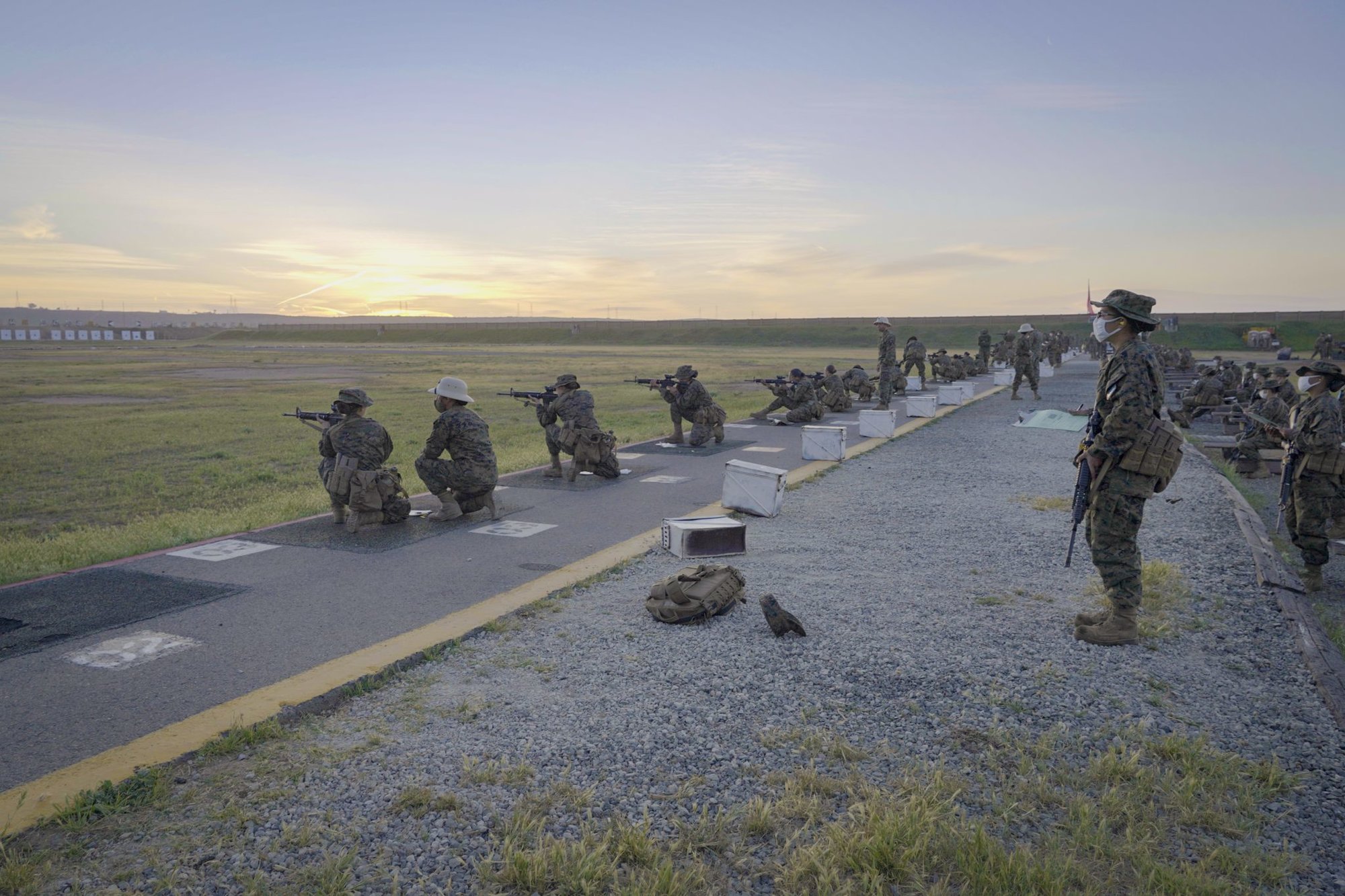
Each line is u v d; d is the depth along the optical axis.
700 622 5.82
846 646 5.32
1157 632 5.49
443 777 3.72
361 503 8.86
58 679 4.90
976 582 6.82
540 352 88.44
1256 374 20.89
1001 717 4.30
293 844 3.21
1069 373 41.47
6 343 140.25
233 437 19.95
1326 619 6.45
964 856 3.07
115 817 3.42
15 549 8.53
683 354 81.94
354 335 169.38
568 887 2.95
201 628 5.80
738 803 3.51
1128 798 3.48
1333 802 3.51
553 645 5.45
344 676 4.85
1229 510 9.79
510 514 9.83
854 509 9.98
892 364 21.20
